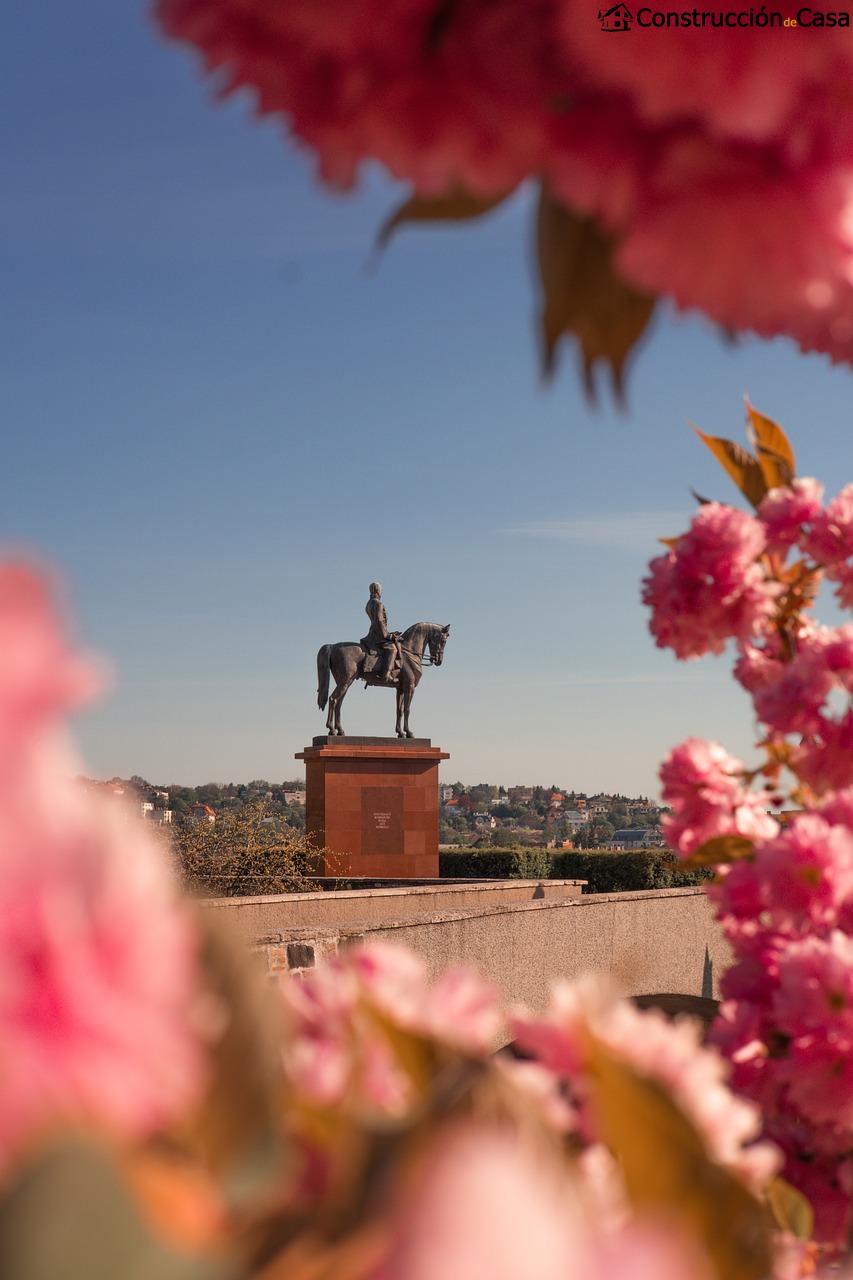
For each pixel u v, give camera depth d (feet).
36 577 1.18
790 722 8.48
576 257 2.76
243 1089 1.88
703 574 9.06
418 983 3.00
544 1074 2.63
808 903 6.82
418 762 85.56
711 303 2.37
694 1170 2.11
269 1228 1.44
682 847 8.88
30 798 1.32
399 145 2.41
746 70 2.13
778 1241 3.09
